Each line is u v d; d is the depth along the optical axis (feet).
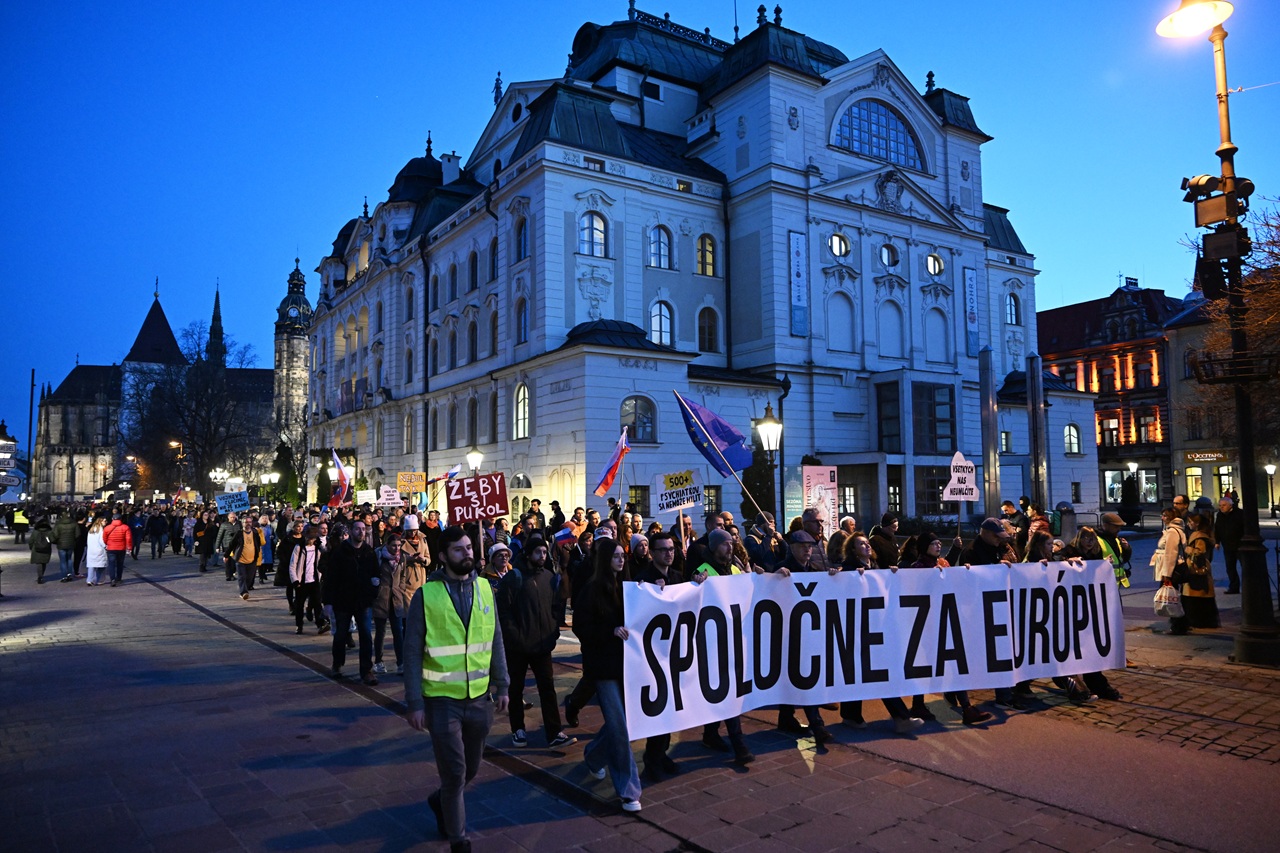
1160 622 53.72
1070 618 34.06
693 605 26.35
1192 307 223.71
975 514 143.43
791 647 28.84
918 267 155.12
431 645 20.21
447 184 180.65
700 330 140.56
